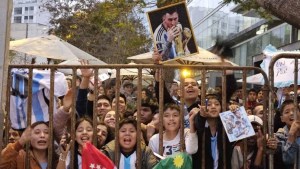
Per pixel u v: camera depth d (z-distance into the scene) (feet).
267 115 17.49
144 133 19.38
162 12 17.20
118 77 16.65
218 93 20.88
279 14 12.12
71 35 94.43
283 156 17.19
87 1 95.50
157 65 16.78
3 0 11.74
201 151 16.84
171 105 17.54
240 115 16.51
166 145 17.37
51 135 16.60
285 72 26.89
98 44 96.32
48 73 18.86
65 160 16.06
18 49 32.76
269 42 70.18
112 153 16.75
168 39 17.17
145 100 25.11
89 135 16.87
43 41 33.50
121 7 51.49
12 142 17.70
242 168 17.44
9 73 16.72
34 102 18.45
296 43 58.70
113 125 19.61
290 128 17.75
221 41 21.20
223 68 16.84
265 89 17.04
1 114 11.84
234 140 16.33
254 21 75.31
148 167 16.51
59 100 19.06
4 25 11.75
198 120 16.62
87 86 18.66
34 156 16.81
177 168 15.90
